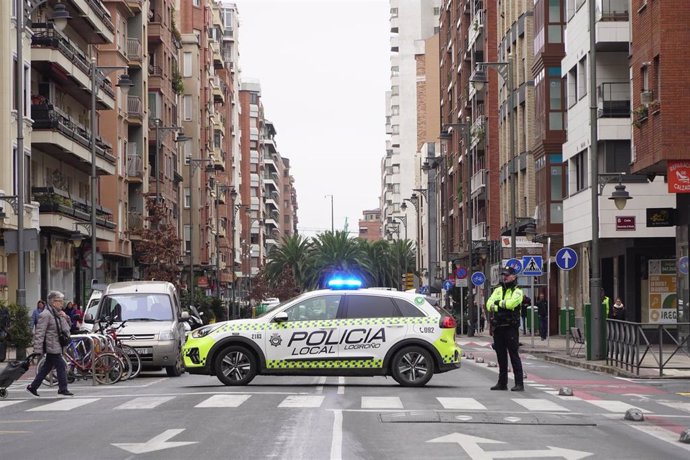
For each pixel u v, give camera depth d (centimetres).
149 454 1191
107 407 1794
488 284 7600
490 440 1320
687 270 3481
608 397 2012
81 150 5306
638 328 2628
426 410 1681
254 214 18012
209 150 10956
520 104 6250
